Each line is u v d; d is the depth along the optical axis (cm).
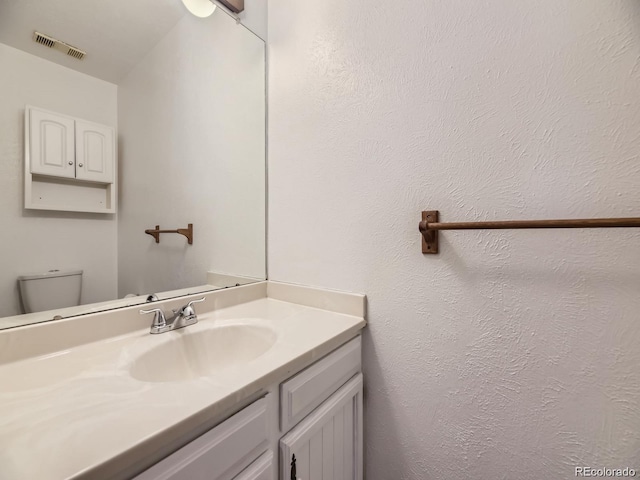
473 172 73
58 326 67
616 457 58
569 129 61
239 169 117
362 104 91
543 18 63
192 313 87
